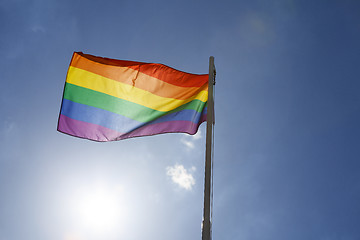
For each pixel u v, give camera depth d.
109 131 9.49
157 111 9.60
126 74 9.90
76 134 9.39
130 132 9.48
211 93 8.49
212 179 7.00
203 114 9.27
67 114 9.53
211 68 8.98
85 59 9.96
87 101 9.66
